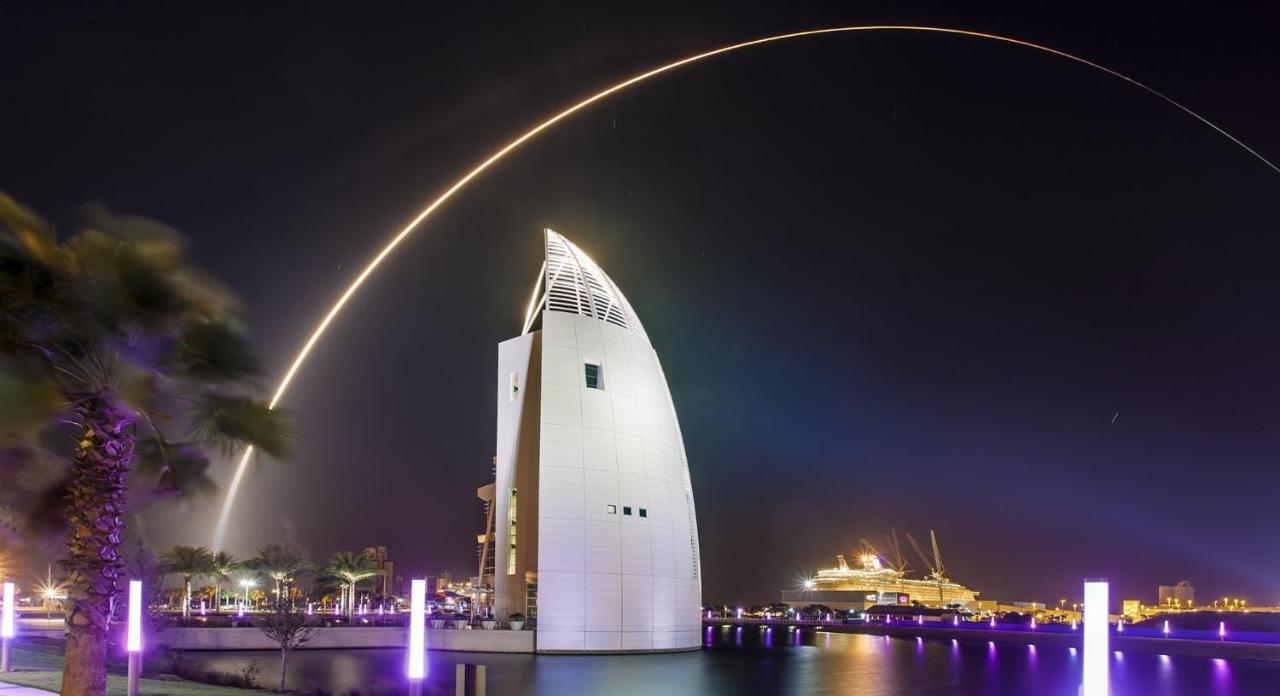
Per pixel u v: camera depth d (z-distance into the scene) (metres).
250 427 21.08
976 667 67.62
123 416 19.73
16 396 17.59
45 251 18.22
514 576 74.94
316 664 56.06
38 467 19.77
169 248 19.81
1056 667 69.19
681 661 63.78
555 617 67.12
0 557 20.67
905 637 137.38
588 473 70.00
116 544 19.56
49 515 20.41
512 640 68.25
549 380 70.75
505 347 79.31
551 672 53.03
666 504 74.62
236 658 61.28
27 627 73.12
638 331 83.38
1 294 17.78
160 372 20.41
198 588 121.44
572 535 68.44
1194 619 155.50
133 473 21.70
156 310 19.44
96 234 19.16
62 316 18.61
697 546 81.25
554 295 75.00
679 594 74.12
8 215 17.86
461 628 72.00
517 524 75.69
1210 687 58.44
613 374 73.69
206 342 20.33
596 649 67.50
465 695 15.51
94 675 18.89
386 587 171.12
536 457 76.25
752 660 66.31
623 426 72.88
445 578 158.75
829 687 46.94
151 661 42.69
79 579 18.98
